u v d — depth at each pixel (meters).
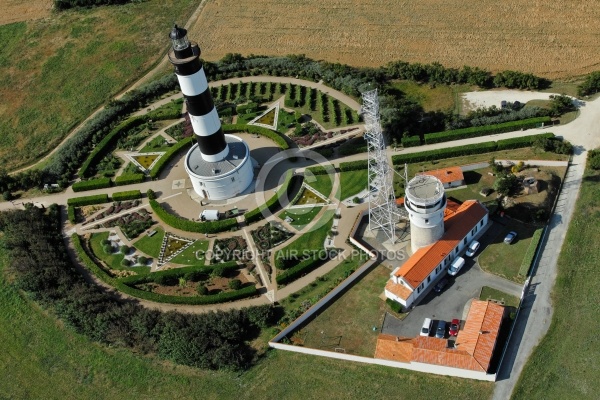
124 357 100.31
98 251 117.12
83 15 190.25
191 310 104.94
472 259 106.06
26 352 103.75
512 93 138.88
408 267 100.44
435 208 97.81
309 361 95.81
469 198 116.44
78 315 103.38
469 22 163.38
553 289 99.56
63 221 124.94
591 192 113.75
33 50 178.12
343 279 104.81
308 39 166.75
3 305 111.19
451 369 89.56
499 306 95.12
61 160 137.25
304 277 107.31
